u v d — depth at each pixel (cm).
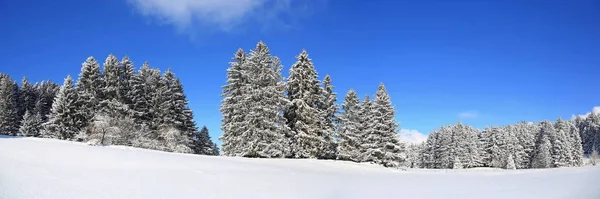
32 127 5022
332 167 2569
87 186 1035
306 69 3675
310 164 2606
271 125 3250
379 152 3916
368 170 2641
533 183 1459
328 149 3838
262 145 3181
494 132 7912
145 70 4356
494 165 7681
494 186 1412
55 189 952
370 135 4028
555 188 1229
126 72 4256
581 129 11806
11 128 5391
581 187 1195
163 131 3950
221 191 1125
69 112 4062
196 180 1320
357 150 4056
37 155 1631
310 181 1540
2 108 5353
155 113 4141
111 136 3459
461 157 7294
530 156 7906
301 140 3419
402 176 2114
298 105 3500
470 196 1126
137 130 3844
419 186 1441
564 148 7444
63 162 1516
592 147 10538
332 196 1133
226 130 3466
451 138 7762
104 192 969
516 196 1096
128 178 1248
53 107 4153
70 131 3981
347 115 4219
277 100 3416
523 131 8394
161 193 1024
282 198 1064
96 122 3450
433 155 8419
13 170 1190
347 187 1375
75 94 4175
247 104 3356
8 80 5612
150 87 4266
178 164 1728
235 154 3291
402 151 4106
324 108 3966
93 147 2209
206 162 1939
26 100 6069
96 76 4178
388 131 4056
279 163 2473
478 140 8150
